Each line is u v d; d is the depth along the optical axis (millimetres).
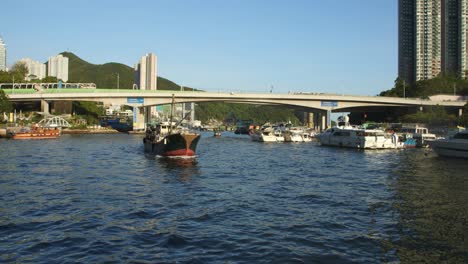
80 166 40906
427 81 160500
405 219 19875
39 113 124500
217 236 16750
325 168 42594
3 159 46281
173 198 24703
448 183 32094
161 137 52812
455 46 188875
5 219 19125
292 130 105312
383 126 119375
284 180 33219
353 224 18906
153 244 15641
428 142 57844
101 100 121625
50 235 16703
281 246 15555
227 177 34688
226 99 124875
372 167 43938
